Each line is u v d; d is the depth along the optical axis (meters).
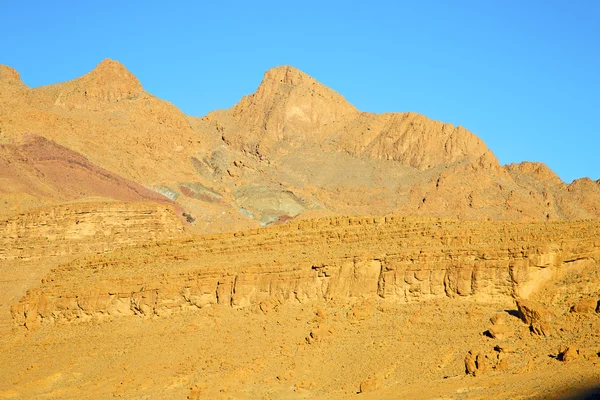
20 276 185.25
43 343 139.12
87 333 137.00
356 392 103.50
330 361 111.31
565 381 91.06
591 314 103.00
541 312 103.94
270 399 106.06
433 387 98.38
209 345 122.62
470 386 96.12
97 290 139.50
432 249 116.50
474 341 105.44
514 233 116.06
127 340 131.75
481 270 111.44
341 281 121.06
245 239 138.75
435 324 110.25
